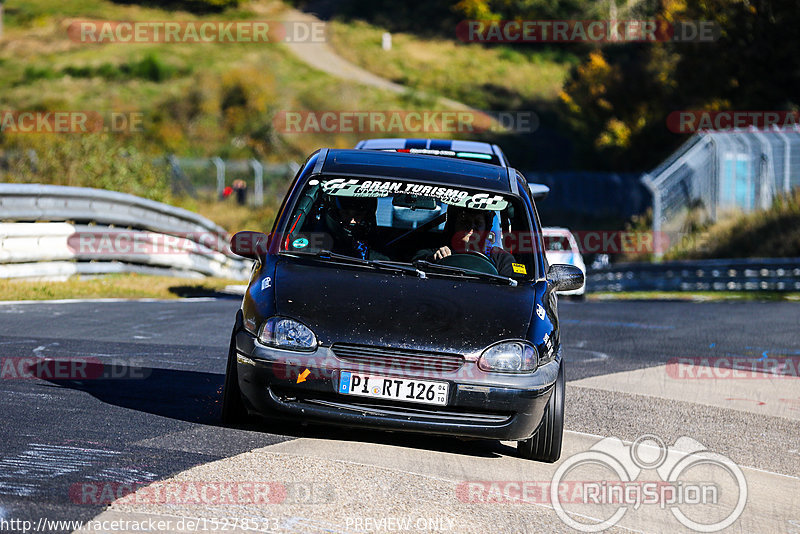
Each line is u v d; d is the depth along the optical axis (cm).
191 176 16262
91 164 7562
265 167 14175
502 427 2011
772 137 11750
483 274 2262
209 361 3028
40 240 5025
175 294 5300
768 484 2109
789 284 8662
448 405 1984
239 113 19038
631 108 16712
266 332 2005
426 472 1927
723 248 10756
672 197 12106
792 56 14100
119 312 4128
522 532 1622
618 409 2780
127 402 2308
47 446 1848
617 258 11900
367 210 2395
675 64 15700
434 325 2028
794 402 3095
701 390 3203
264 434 2088
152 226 6131
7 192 4734
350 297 2075
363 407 1984
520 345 2034
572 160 18238
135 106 19750
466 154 4191
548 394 2056
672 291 9394
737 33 14338
